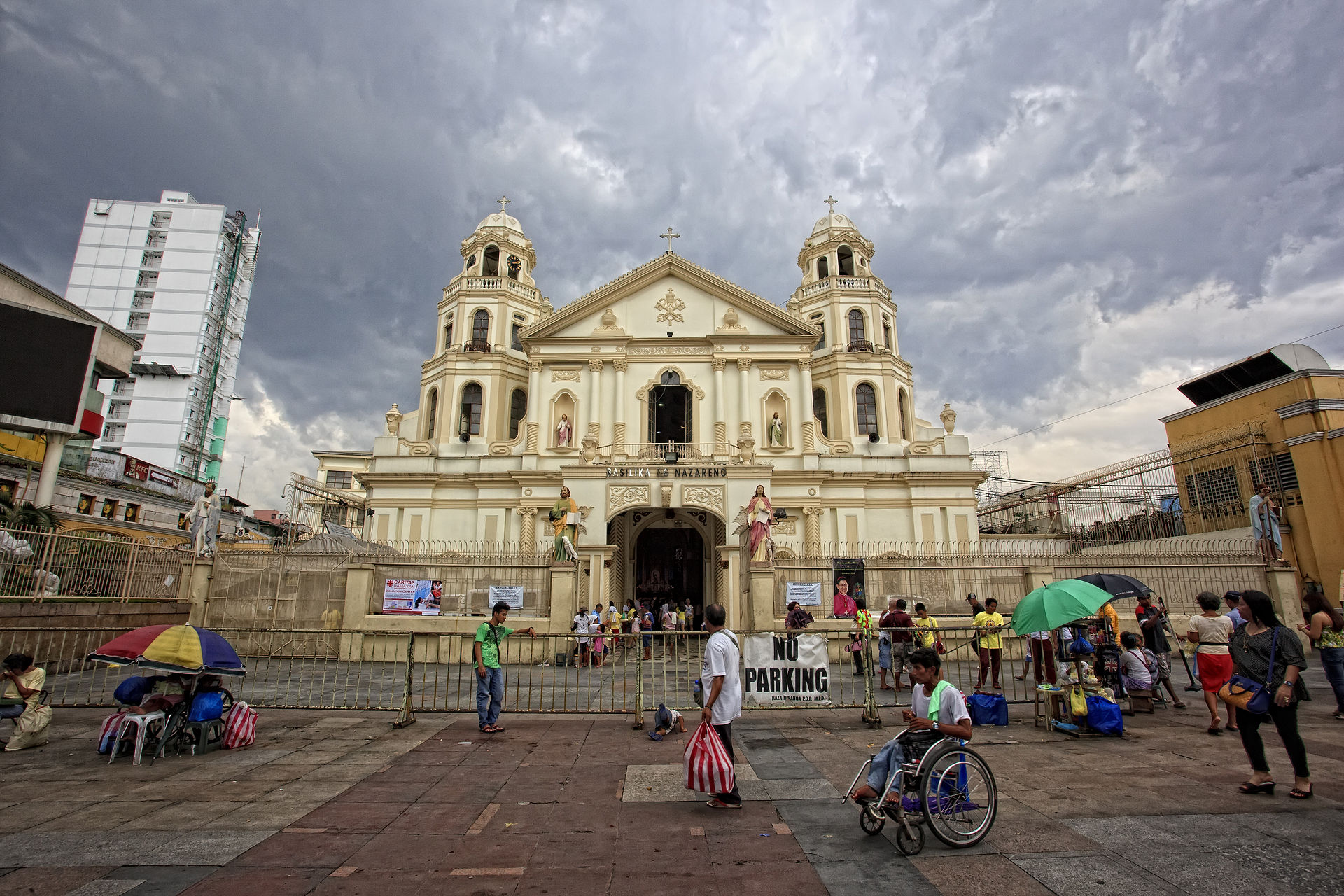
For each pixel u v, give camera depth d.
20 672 9.17
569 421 32.78
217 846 5.62
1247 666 7.00
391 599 19.77
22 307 19.89
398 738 9.56
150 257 77.44
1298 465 23.12
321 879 5.00
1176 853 5.43
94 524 27.20
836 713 11.28
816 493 31.48
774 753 8.70
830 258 38.44
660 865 5.26
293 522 35.69
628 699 12.76
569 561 19.84
